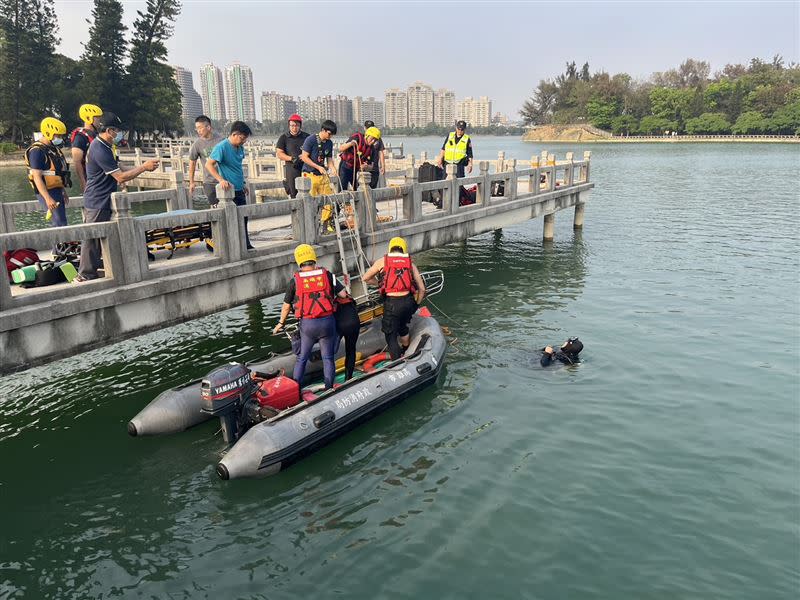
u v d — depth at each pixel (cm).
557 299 1251
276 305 1262
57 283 713
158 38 6781
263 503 571
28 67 6500
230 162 855
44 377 898
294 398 695
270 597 448
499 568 475
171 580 471
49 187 774
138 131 6956
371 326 917
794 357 923
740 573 470
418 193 1177
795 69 13825
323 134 998
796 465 627
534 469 620
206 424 728
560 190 1842
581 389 814
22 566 492
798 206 2639
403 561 485
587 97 15325
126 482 612
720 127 12662
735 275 1430
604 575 467
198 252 902
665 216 2411
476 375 861
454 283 1395
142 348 1016
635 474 609
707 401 777
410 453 657
